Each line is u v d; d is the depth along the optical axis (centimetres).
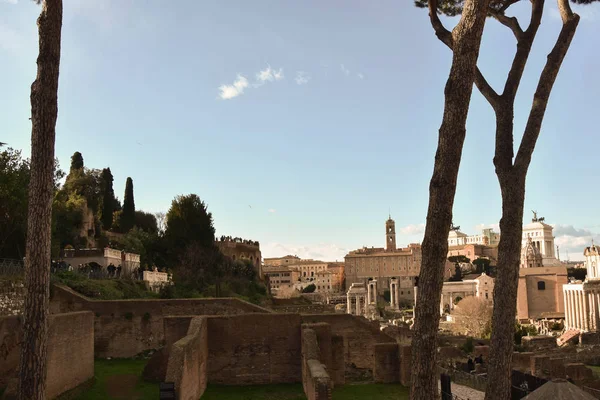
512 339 1820
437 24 1908
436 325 1545
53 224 5509
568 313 12800
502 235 1889
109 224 9475
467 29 1602
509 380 1803
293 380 3288
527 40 2025
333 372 3362
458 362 4812
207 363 3247
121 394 2802
